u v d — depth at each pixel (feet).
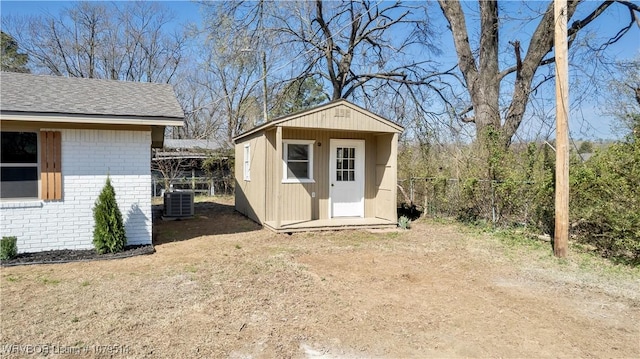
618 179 21.02
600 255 22.50
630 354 11.03
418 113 57.98
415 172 40.98
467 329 12.66
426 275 18.93
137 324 12.67
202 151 71.10
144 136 24.25
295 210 33.60
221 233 30.25
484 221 32.42
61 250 22.53
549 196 26.25
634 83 35.58
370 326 12.79
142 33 97.40
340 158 35.32
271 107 67.56
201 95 99.71
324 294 15.87
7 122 21.20
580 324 13.10
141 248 23.49
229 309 14.08
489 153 32.96
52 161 22.18
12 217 21.58
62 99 22.91
